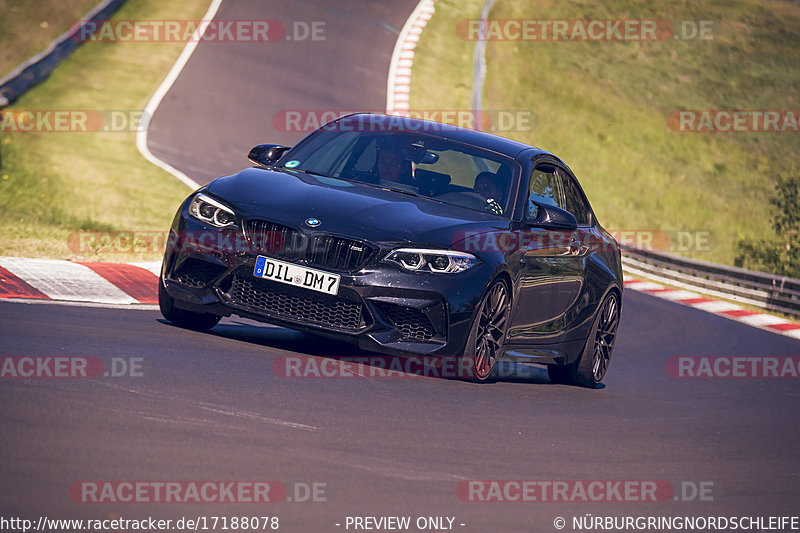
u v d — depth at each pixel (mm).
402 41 112562
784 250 96438
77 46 84500
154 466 13836
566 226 24406
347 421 18000
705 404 28141
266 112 77125
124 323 24062
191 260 22562
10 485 12289
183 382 18594
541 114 117750
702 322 51000
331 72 94188
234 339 23797
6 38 86625
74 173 50812
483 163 25812
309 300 21672
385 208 22844
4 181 46250
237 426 16391
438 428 18812
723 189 121812
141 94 74625
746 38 166375
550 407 23312
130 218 44125
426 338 21938
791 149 135750
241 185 23141
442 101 95375
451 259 22031
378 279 21547
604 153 118938
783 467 21391
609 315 29125
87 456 13758
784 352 44281
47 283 28984
